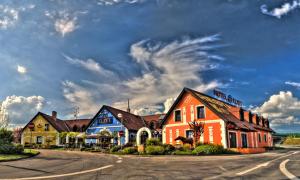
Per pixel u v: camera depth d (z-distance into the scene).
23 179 11.19
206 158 21.12
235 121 35.06
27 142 56.12
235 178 10.45
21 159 21.95
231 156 23.38
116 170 13.82
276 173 11.44
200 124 30.95
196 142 30.11
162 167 14.88
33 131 57.31
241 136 35.62
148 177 11.28
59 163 18.25
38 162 19.11
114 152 31.17
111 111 48.62
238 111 38.72
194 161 18.42
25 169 14.76
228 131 31.98
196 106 34.22
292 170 12.32
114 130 47.44
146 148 28.45
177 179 10.62
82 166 16.08
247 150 27.59
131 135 47.31
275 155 24.38
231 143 32.38
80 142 48.56
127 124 47.72
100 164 17.23
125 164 17.02
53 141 55.22
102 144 42.38
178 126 35.34
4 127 31.81
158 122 51.50
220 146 27.73
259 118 46.62
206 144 28.98
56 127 55.91
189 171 12.89
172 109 36.34
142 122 54.09
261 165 14.84
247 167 14.02
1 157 21.50
